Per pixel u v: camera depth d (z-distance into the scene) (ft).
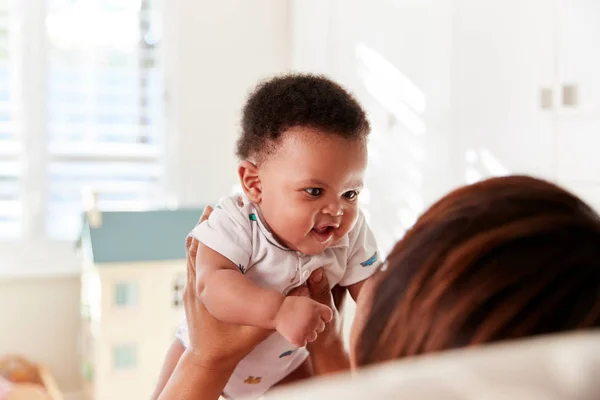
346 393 0.75
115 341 7.00
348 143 2.74
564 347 0.79
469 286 1.08
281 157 2.76
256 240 2.90
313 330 2.53
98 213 7.33
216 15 9.07
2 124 8.45
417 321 1.13
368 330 1.24
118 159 8.84
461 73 6.05
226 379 2.86
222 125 9.16
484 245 1.11
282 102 2.78
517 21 5.45
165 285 7.09
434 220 1.25
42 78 8.50
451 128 6.18
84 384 8.22
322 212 2.75
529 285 1.06
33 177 8.55
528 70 5.35
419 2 6.59
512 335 1.04
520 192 1.23
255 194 2.91
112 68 8.75
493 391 0.73
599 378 0.74
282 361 3.23
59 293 8.71
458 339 1.07
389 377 0.77
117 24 8.72
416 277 1.16
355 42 7.78
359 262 3.11
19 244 8.56
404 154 6.93
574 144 4.93
